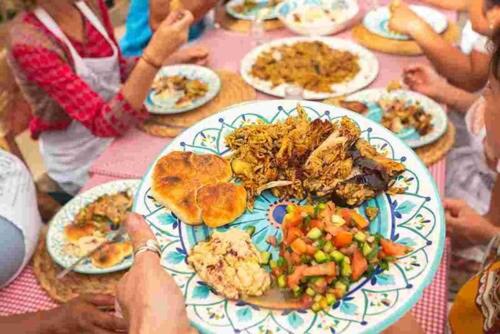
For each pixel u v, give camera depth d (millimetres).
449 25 2256
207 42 2230
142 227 921
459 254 1862
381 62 2021
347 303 838
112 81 2068
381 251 896
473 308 1132
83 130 2043
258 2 2453
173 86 1890
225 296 855
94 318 1171
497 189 1656
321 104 1193
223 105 1814
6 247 1275
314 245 892
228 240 915
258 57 2029
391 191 1012
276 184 1039
